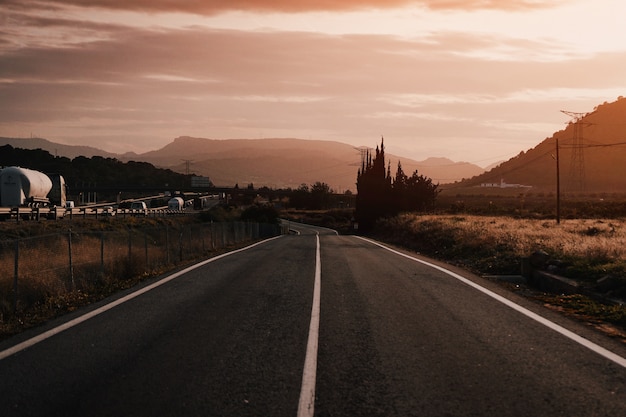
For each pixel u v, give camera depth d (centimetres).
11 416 532
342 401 572
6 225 3831
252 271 1738
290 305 1127
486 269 1862
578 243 2164
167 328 913
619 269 1384
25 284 1319
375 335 867
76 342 820
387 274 1669
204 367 691
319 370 681
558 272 1499
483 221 4941
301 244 3469
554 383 634
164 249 2588
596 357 747
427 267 1891
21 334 875
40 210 4756
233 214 8219
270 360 724
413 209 8231
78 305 1184
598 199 15000
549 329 916
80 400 573
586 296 1266
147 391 601
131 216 6600
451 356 748
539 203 13550
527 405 563
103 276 1571
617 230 3388
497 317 1012
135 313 1042
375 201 7919
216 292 1297
